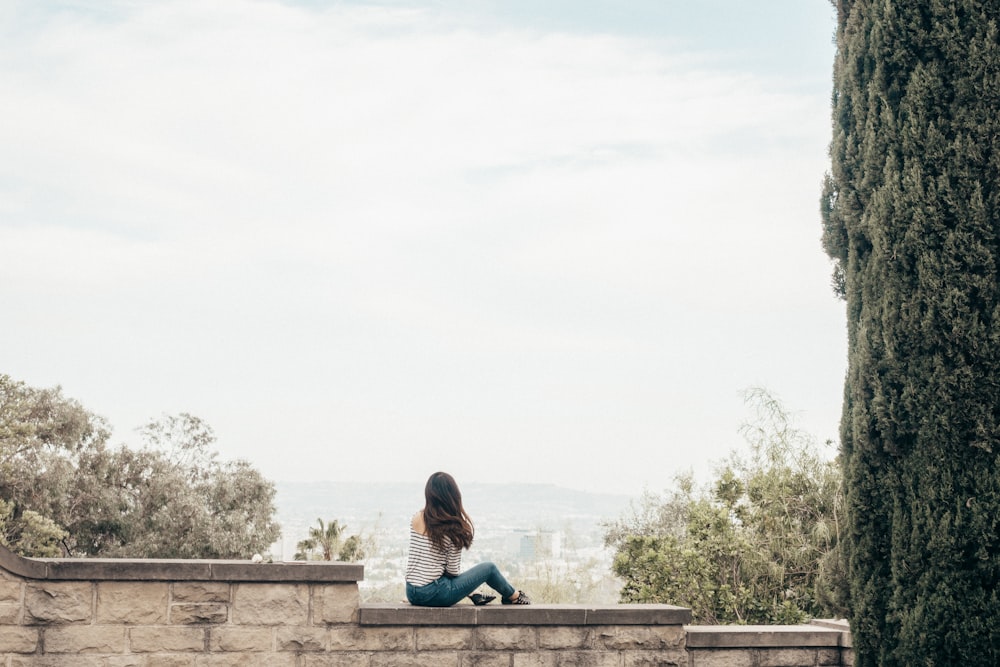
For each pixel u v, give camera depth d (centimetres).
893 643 727
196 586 705
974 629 673
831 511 1252
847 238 826
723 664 779
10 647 669
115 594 691
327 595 721
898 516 722
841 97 812
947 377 693
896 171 736
